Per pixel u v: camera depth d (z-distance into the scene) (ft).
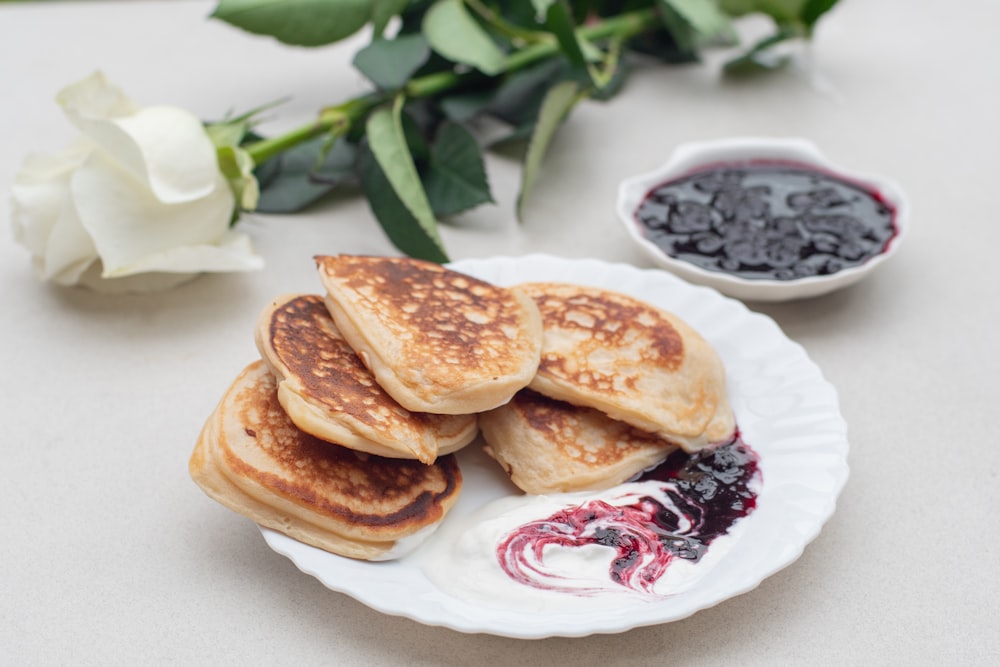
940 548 1.83
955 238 2.40
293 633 1.72
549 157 2.65
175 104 2.77
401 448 1.72
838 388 2.08
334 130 2.43
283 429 1.77
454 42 2.50
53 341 2.17
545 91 2.65
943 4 3.28
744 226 2.24
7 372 2.11
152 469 1.95
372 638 1.72
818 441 1.85
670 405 1.87
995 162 2.62
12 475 1.94
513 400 1.89
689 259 2.20
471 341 1.84
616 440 1.86
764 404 1.93
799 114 2.79
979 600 1.76
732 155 2.39
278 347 1.79
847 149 2.66
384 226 2.34
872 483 1.92
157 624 1.73
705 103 2.84
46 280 2.27
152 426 2.02
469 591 1.70
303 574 1.80
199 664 1.69
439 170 2.43
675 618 1.62
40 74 2.90
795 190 2.33
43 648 1.71
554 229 2.43
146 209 2.17
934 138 2.70
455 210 2.38
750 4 2.88
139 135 2.13
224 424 1.75
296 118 2.72
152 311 2.24
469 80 2.64
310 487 1.72
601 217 2.46
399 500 1.75
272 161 2.50
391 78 2.44
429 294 1.91
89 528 1.86
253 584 1.78
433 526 1.76
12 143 2.64
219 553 1.83
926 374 2.11
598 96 2.79
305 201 2.45
